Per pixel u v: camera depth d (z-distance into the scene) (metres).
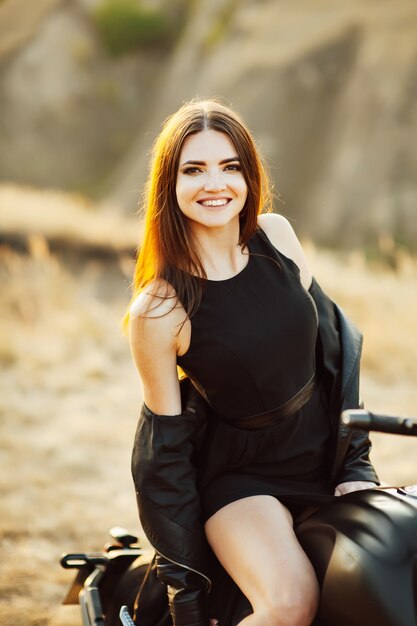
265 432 2.90
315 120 46.84
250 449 2.92
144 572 3.17
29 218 15.15
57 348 9.68
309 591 2.55
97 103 56.22
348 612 2.42
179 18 58.66
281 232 3.09
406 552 2.38
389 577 2.35
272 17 52.19
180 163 2.86
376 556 2.40
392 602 2.32
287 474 2.95
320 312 3.06
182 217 2.88
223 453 2.94
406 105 44.53
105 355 9.55
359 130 44.81
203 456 2.97
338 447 2.95
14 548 5.04
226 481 2.92
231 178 2.86
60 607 4.34
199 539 2.81
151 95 56.56
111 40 58.00
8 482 6.09
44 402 8.05
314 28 49.88
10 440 6.93
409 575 2.34
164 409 2.86
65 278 12.07
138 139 54.12
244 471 2.95
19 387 8.41
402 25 47.53
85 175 53.66
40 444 6.88
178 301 2.82
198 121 2.87
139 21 57.91
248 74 49.47
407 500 2.56
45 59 57.16
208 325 2.81
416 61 45.56
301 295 2.91
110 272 14.29
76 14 59.38
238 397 2.87
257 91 48.41
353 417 2.21
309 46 48.88
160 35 58.16
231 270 2.89
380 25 47.94
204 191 2.82
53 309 11.05
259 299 2.85
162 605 3.01
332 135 46.00
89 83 56.81
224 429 2.94
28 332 10.25
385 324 9.45
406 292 10.81
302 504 2.89
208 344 2.81
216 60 52.31
